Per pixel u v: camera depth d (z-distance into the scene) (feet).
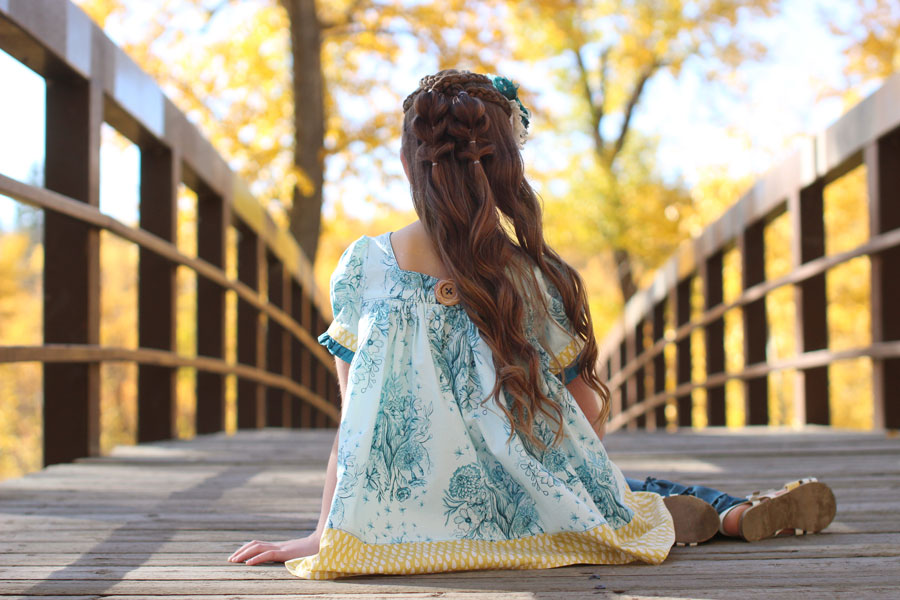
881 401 13.69
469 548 5.38
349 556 5.14
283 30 32.55
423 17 30.42
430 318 5.63
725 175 43.04
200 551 5.89
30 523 6.86
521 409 5.46
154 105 12.54
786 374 42.45
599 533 5.30
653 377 30.35
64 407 10.60
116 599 4.67
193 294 47.21
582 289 5.77
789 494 6.17
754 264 20.11
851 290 37.93
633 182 52.03
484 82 5.82
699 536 5.96
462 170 5.57
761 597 4.62
